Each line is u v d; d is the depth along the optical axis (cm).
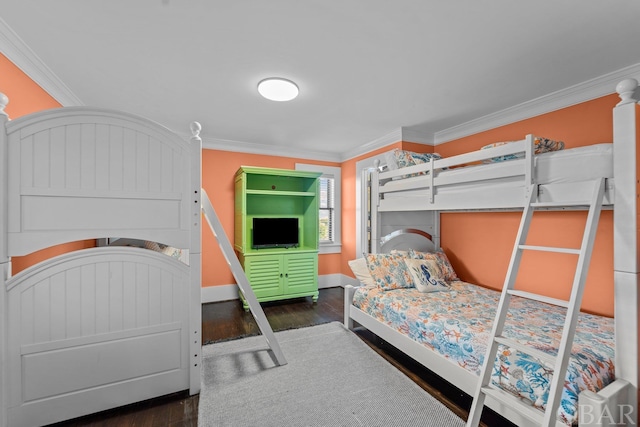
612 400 125
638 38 181
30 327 166
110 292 184
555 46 190
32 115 165
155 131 195
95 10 155
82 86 246
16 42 181
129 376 189
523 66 216
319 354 266
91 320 180
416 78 235
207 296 421
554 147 194
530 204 177
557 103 262
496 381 165
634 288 135
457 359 193
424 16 162
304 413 186
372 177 343
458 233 361
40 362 168
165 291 199
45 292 169
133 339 190
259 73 227
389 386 215
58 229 171
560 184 168
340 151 492
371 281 319
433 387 217
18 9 153
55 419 170
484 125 327
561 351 130
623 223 139
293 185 478
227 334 313
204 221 421
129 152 188
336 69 221
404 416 183
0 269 158
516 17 162
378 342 295
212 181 425
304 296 453
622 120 140
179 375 203
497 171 204
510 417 158
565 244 256
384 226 349
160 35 179
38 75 214
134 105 289
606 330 190
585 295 243
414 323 231
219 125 354
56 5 151
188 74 228
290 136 403
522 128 292
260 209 456
